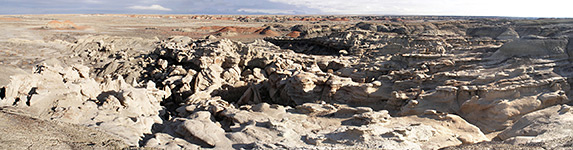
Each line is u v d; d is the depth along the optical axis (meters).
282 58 49.31
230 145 21.45
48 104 25.12
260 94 41.41
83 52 66.00
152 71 50.25
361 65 42.22
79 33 128.75
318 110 28.80
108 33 132.88
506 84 27.95
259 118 26.33
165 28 167.00
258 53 50.44
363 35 73.88
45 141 18.17
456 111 28.31
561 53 30.77
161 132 24.52
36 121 21.17
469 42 50.69
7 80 36.62
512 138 20.78
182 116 31.50
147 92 33.03
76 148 18.03
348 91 34.06
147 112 29.47
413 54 37.84
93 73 52.41
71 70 32.66
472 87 28.38
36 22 185.75
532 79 28.27
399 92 31.30
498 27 80.50
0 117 20.34
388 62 39.81
